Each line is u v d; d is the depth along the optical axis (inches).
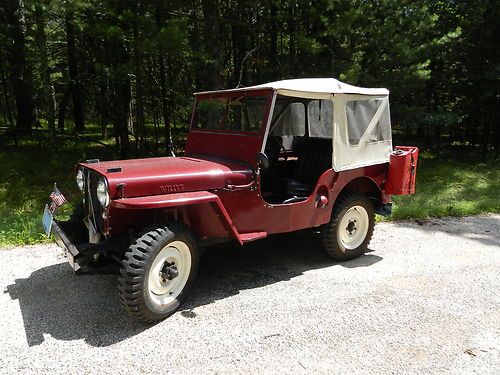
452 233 253.0
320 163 204.2
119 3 335.0
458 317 147.8
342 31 378.3
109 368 114.3
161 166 150.3
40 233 216.5
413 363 120.4
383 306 153.9
